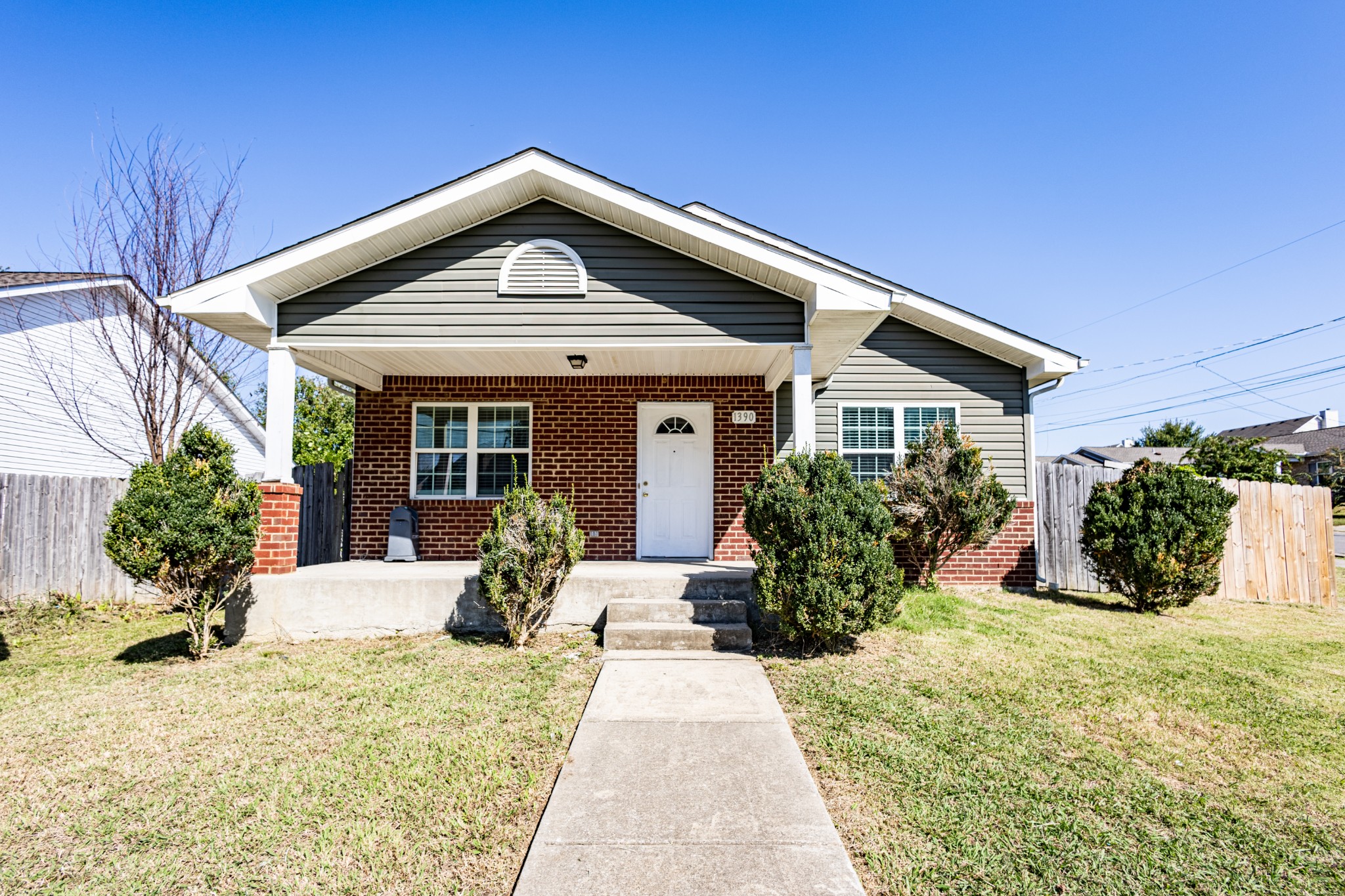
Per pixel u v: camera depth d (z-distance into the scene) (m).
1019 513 10.21
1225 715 4.72
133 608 9.11
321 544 11.45
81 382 13.24
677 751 4.01
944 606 8.19
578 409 10.01
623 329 7.46
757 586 6.18
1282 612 8.95
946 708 4.78
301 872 2.84
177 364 11.32
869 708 4.75
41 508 8.77
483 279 7.52
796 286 7.30
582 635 6.89
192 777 3.73
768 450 9.92
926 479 9.21
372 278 7.49
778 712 4.65
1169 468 8.84
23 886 2.76
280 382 7.33
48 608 8.40
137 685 5.45
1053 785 3.62
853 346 8.45
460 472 9.99
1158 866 2.91
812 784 3.58
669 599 6.96
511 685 5.27
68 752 4.09
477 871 2.84
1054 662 5.94
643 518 9.93
